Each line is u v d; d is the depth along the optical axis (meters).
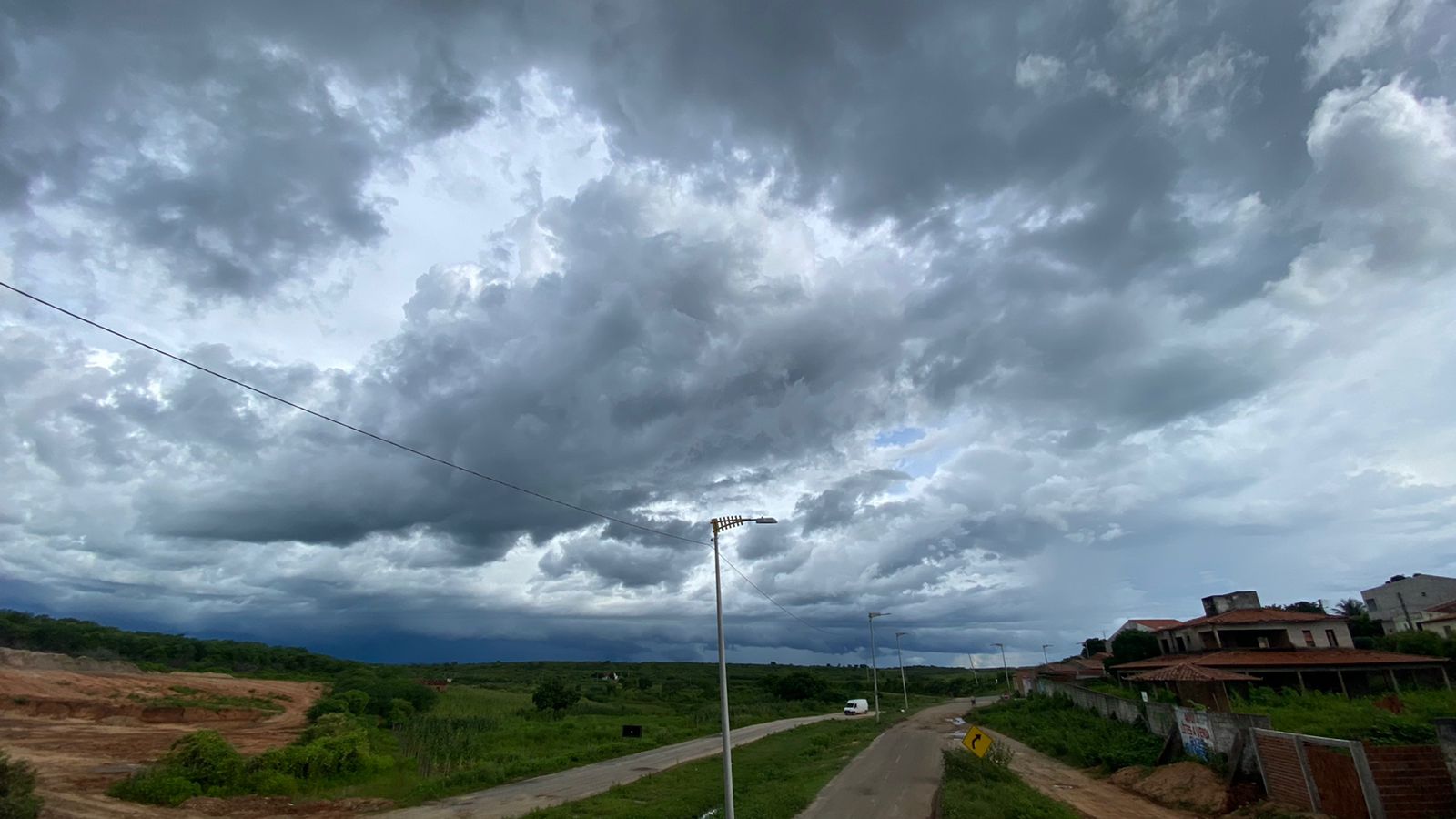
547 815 24.86
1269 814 20.72
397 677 75.00
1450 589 71.31
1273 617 53.50
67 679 52.53
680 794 29.50
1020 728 51.41
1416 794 17.78
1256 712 33.25
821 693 113.94
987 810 19.98
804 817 23.45
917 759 38.69
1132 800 25.62
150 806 24.70
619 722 68.06
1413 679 45.12
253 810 25.89
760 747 48.59
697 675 168.75
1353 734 26.03
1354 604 77.56
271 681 77.06
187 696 55.66
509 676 146.38
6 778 20.12
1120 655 65.88
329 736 37.66
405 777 34.91
